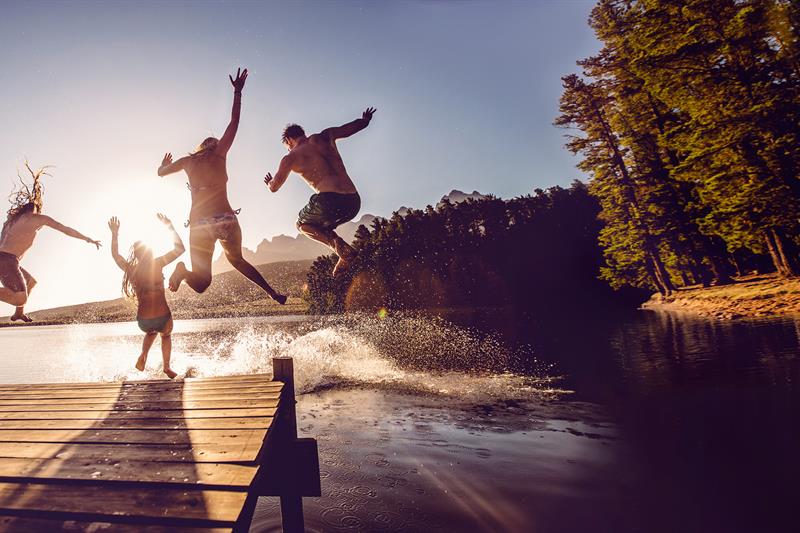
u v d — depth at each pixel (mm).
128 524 2439
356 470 5832
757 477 4891
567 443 6430
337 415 8773
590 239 68250
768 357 10789
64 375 17281
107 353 28281
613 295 52281
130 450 3330
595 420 7430
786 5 18781
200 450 3262
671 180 30969
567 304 50031
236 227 4316
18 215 5711
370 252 73062
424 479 5473
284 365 5004
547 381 10977
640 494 4734
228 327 52188
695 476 5047
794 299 19672
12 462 3172
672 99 24656
